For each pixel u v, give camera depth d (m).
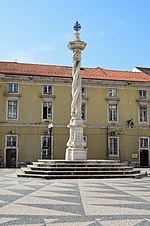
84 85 43.28
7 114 40.72
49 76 41.88
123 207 10.05
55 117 41.84
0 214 8.98
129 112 44.22
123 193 13.25
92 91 43.47
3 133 40.28
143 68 52.84
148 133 44.47
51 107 42.00
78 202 10.98
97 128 42.91
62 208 9.88
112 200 11.41
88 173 20.86
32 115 41.31
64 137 41.72
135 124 44.19
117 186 15.80
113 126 43.41
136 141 43.88
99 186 15.77
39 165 22.62
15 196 12.34
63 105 42.28
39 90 41.88
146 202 10.99
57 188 14.90
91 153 42.22
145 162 43.94
